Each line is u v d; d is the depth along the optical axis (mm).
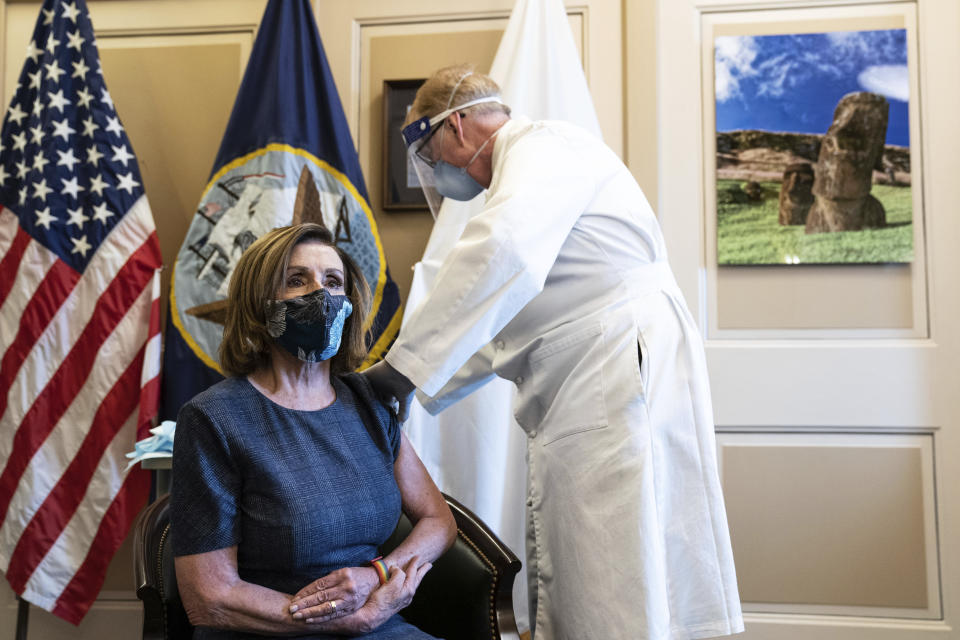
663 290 1662
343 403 1498
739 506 2570
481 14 2770
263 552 1319
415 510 1569
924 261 2562
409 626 1413
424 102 1844
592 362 1588
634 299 1624
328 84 2631
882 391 2539
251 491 1331
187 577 1287
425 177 1973
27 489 2484
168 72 2832
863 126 2590
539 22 2613
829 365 2562
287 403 1428
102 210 2572
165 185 2795
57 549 2480
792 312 2600
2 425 2523
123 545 2672
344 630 1312
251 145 2594
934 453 2520
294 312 1390
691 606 1562
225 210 2570
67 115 2602
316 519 1330
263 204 2555
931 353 2527
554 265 1645
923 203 2568
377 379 1566
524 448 2516
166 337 2551
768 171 2615
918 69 2596
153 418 2457
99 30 2844
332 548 1355
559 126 1702
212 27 2830
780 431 2580
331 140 2607
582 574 1528
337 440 1429
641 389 1528
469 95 1810
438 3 2783
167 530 1604
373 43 2803
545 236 1531
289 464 1354
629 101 2676
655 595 1458
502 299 1488
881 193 2570
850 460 2549
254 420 1369
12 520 2480
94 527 2488
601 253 1633
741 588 2547
